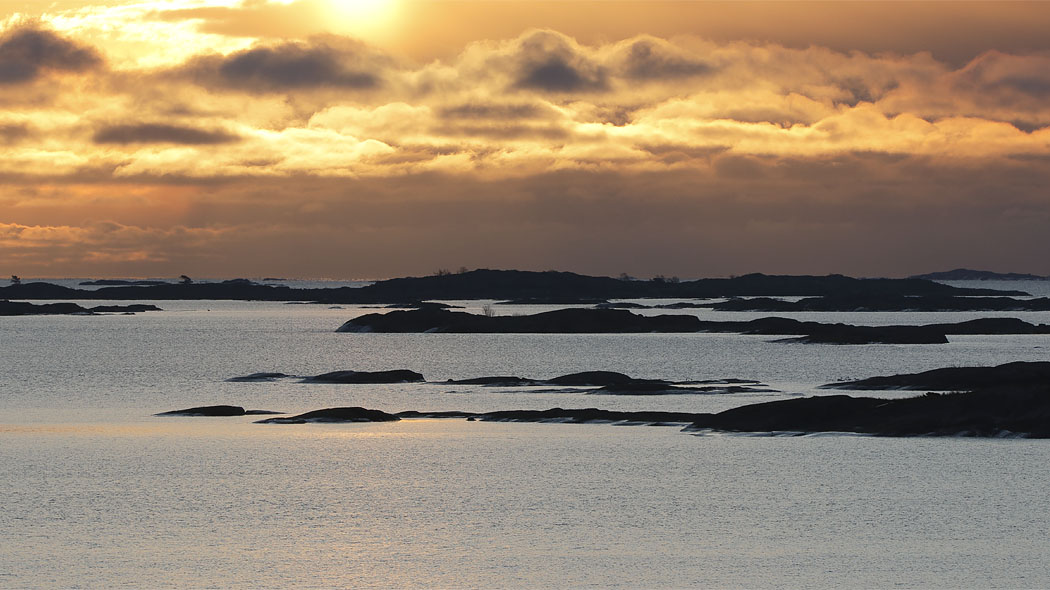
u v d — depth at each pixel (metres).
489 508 134.25
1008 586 101.25
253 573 106.50
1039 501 134.12
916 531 120.94
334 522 127.19
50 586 102.38
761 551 113.38
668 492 142.25
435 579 104.44
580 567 107.81
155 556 112.38
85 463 166.50
